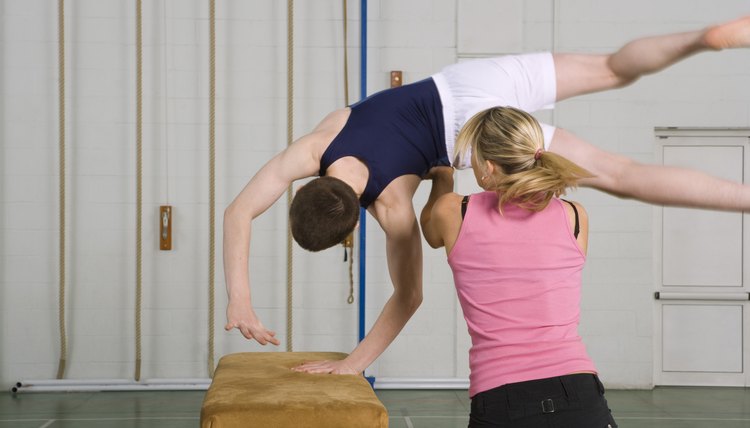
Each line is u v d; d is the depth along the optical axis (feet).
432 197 7.89
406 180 7.29
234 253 7.00
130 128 19.29
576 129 19.66
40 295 19.19
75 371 19.26
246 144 19.44
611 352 19.65
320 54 19.47
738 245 20.12
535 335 5.87
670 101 19.63
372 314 19.57
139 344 18.88
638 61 7.47
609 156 7.34
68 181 19.22
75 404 17.61
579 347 5.94
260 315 19.53
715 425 16.10
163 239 19.20
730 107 19.62
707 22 19.61
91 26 19.20
